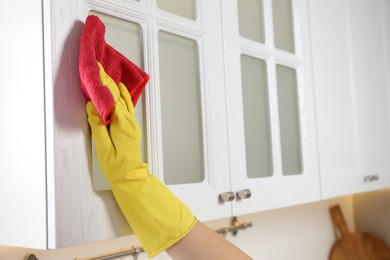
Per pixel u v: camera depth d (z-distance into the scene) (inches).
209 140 36.4
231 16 39.9
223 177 37.3
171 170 34.2
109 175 27.7
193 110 36.4
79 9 27.9
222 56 38.6
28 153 27.6
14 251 34.7
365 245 70.1
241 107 40.0
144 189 28.1
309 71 49.7
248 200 39.5
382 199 70.8
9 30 29.6
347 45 56.7
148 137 31.6
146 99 31.8
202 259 29.1
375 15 62.9
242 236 55.3
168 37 34.8
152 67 32.3
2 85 30.1
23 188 27.9
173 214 28.7
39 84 26.9
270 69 44.6
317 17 51.9
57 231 25.6
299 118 48.1
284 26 48.3
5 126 29.8
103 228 28.1
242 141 39.7
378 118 61.1
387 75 64.1
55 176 25.8
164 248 28.6
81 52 26.5
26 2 28.0
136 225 28.6
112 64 28.6
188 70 36.4
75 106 27.2
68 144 26.6
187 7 36.7
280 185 43.5
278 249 60.3
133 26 32.2
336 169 52.1
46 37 26.6
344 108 54.7
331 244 69.9
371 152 58.6
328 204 70.3
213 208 36.0
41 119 26.7
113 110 27.4
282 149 46.0
